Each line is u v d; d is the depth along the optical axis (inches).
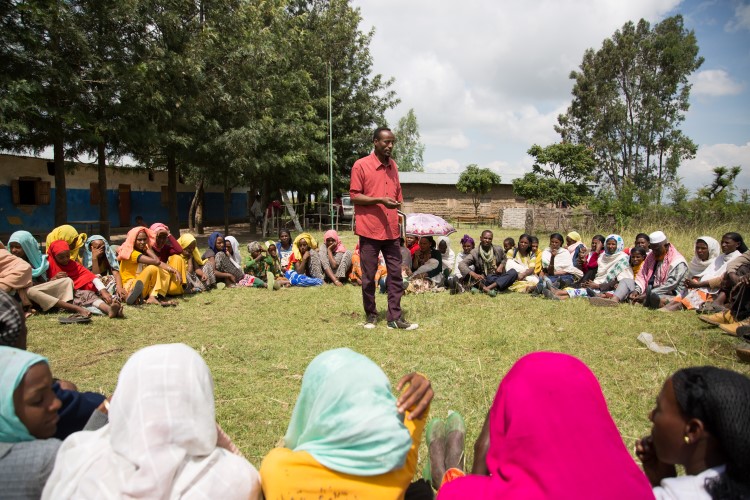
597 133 1644.9
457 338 227.3
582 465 57.9
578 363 69.3
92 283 271.4
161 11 527.5
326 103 919.7
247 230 1015.0
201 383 64.4
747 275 238.4
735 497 56.7
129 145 578.9
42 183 772.6
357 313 281.1
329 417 65.7
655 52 1567.4
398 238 246.2
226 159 655.1
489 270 351.9
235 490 63.3
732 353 207.0
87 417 85.8
